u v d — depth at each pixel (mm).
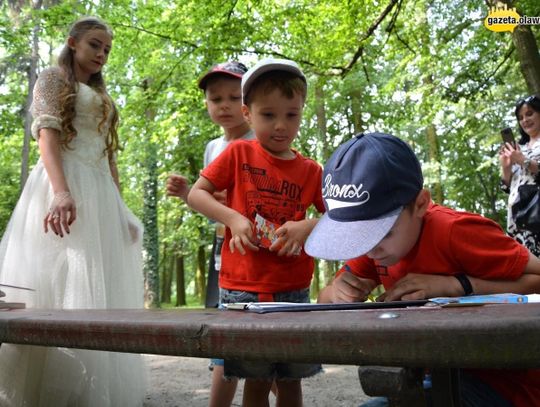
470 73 9461
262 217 2270
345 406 2951
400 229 1528
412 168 1526
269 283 2238
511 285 1518
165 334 916
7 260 2650
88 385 2510
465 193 18766
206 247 21391
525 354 659
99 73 2982
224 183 2357
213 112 2941
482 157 17328
